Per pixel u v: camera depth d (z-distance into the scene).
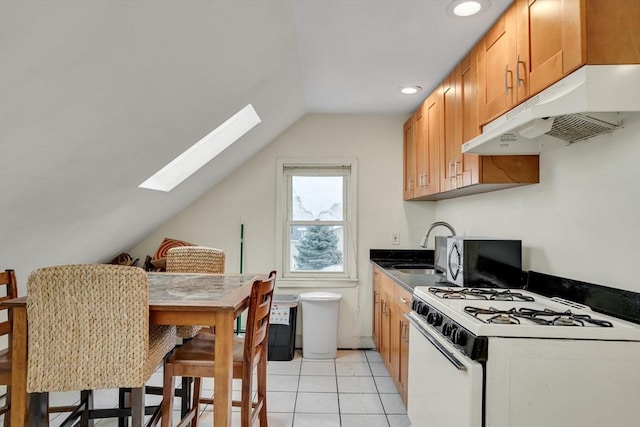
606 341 1.26
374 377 3.15
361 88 3.09
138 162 2.10
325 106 3.61
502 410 1.26
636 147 1.45
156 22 1.24
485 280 2.15
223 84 1.99
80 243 2.57
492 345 1.27
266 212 3.89
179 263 2.82
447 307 1.62
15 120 1.22
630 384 1.25
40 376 1.48
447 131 2.61
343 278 3.88
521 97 1.66
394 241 3.87
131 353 1.51
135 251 3.83
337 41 2.28
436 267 2.90
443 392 1.53
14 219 1.76
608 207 1.59
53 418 2.48
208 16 1.40
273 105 2.93
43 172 1.58
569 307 1.64
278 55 2.20
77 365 1.49
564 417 1.25
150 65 1.42
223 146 2.97
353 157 3.88
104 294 1.49
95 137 1.61
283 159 3.88
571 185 1.81
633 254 1.46
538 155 2.06
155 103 1.69
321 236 3.98
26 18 0.92
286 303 3.53
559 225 1.90
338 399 2.75
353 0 1.84
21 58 1.02
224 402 1.65
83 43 1.11
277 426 2.38
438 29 2.12
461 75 2.37
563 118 1.53
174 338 1.96
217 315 1.66
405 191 3.78
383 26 2.10
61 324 1.48
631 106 1.26
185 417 1.93
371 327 3.85
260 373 2.18
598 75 1.26
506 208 2.42
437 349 1.57
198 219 3.87
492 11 1.92
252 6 1.56
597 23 1.27
